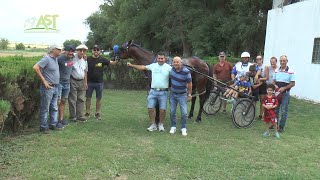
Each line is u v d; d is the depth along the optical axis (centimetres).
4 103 466
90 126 785
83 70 820
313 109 1133
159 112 770
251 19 2547
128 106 1092
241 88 864
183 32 3472
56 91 725
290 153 631
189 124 850
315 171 540
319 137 760
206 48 2948
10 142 633
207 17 3064
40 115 721
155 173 510
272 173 524
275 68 891
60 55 756
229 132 779
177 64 718
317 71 1309
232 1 2800
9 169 502
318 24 1307
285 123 828
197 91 861
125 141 670
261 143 696
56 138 673
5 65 712
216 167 543
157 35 3669
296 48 1470
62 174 492
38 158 552
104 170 512
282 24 1605
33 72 724
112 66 1583
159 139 693
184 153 605
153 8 3656
